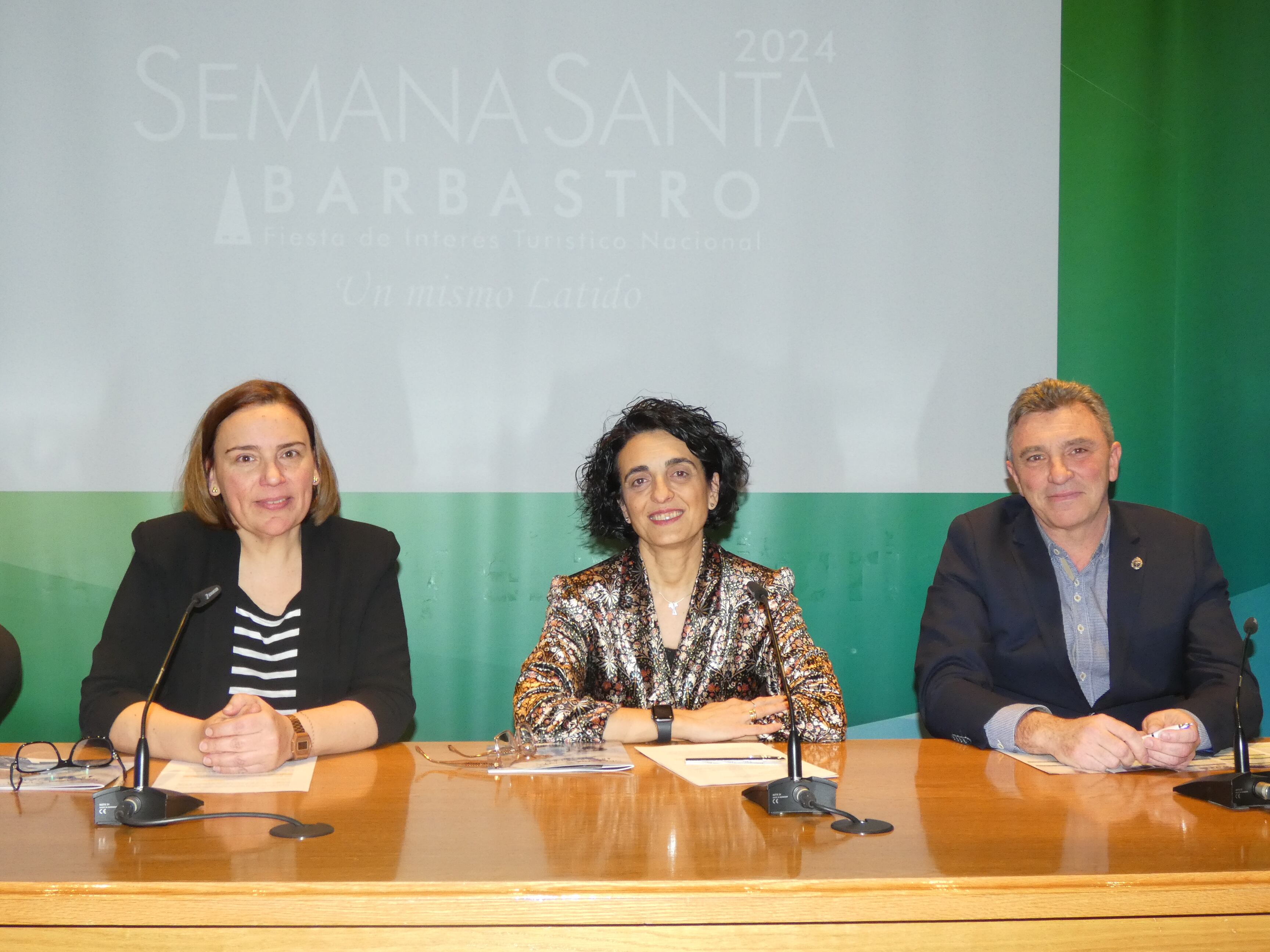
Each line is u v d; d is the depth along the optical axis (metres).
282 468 1.96
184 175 2.95
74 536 2.90
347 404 2.97
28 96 2.91
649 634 2.20
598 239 3.04
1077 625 2.17
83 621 2.89
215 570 2.02
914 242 3.10
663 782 1.56
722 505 2.39
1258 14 2.90
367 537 2.13
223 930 1.06
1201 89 3.10
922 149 3.10
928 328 3.09
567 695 2.06
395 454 2.98
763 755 1.77
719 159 3.07
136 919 1.06
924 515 3.08
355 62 3.00
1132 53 3.15
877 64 3.10
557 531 3.02
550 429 3.02
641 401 2.42
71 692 2.88
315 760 1.73
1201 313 3.08
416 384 2.99
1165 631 2.08
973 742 1.88
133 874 1.10
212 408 2.04
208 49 2.96
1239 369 2.95
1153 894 1.11
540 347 3.02
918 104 3.11
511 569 3.01
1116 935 1.11
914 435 3.08
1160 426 3.13
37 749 1.85
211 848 1.21
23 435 2.89
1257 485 2.90
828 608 3.06
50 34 2.92
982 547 2.21
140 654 1.95
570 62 3.05
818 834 1.27
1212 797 1.44
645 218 3.05
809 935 1.09
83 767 1.62
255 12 2.97
